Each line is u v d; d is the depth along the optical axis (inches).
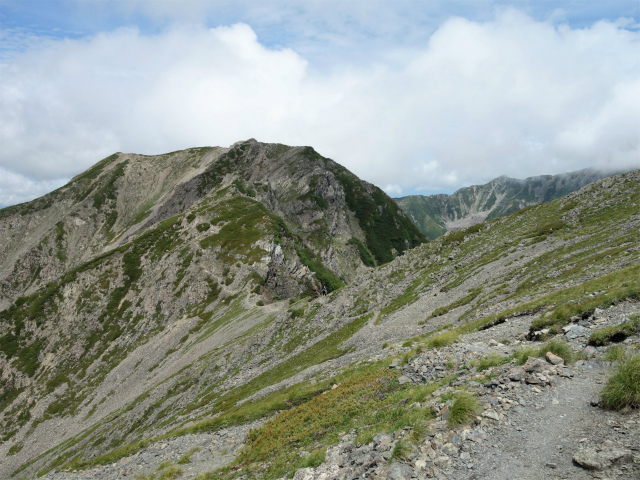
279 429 1028.5
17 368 5708.7
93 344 5826.8
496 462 420.2
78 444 3427.7
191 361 4119.1
